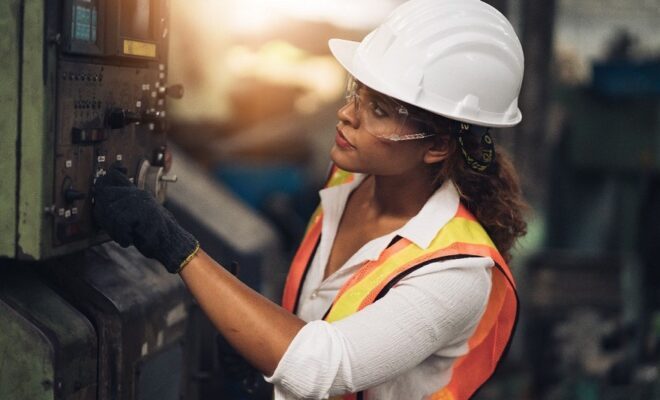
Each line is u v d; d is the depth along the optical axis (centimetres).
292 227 659
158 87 217
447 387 201
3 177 168
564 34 913
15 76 166
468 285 187
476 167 202
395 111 193
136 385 212
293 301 218
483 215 207
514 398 549
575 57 902
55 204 172
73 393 187
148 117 205
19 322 178
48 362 177
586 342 556
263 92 729
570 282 618
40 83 166
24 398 178
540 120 586
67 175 176
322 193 221
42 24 165
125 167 200
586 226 710
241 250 405
